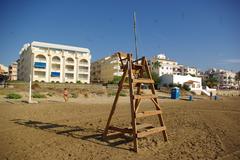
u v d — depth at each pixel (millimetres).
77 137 7938
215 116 14352
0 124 9820
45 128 9359
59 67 71125
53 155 5926
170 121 11812
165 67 105125
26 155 5875
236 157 6102
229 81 138500
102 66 94750
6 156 5781
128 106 19719
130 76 7023
